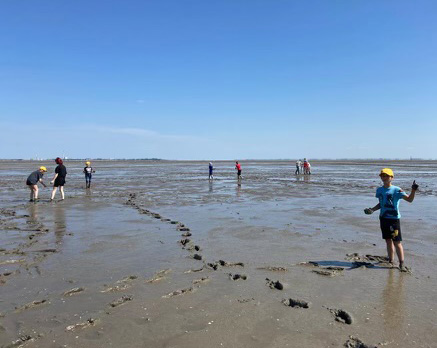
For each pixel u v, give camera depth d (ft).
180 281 20.38
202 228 34.83
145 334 14.30
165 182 103.35
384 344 13.47
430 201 55.16
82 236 31.53
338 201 56.39
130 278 20.80
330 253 26.13
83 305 17.08
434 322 15.26
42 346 13.44
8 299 17.78
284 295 18.34
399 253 22.62
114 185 91.66
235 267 23.02
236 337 14.07
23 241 29.55
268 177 130.41
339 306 16.92
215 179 118.42
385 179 23.15
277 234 32.22
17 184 93.40
